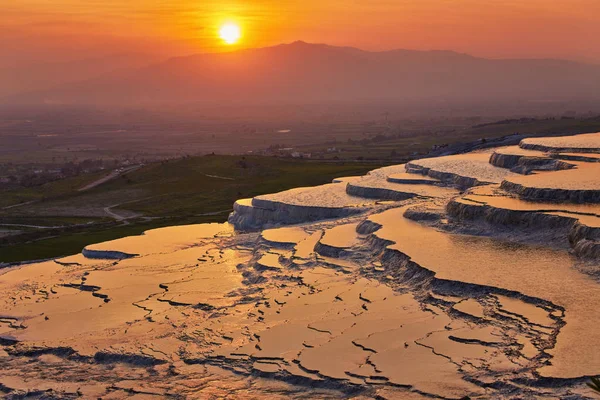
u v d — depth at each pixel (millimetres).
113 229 116188
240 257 67750
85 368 41938
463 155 94812
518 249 48438
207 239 78312
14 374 42375
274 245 65000
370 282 48938
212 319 47125
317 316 43875
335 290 48625
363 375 33938
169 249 74312
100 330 49125
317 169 177500
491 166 78938
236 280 58719
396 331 38562
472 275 43500
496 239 51625
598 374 29562
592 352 31688
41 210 156375
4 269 78500
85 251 76562
